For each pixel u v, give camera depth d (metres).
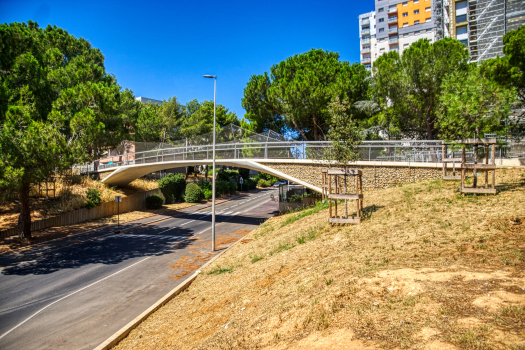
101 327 8.98
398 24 65.69
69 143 18.58
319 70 25.77
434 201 12.80
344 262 7.96
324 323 4.86
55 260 16.47
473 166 12.48
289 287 7.58
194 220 29.66
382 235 9.87
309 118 27.17
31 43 20.95
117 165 36.53
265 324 5.73
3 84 17.27
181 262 15.93
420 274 5.96
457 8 51.56
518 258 5.96
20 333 8.74
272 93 26.69
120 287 12.38
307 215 18.73
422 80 21.06
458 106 12.22
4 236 20.52
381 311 4.85
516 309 4.20
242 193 54.34
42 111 19.41
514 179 15.04
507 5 42.25
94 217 28.94
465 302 4.66
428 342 3.82
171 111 50.06
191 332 7.09
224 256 15.60
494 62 16.97
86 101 21.39
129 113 42.16
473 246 7.14
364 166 20.48
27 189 20.23
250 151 24.42
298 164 22.25
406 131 27.03
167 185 40.50
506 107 11.70
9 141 15.87
